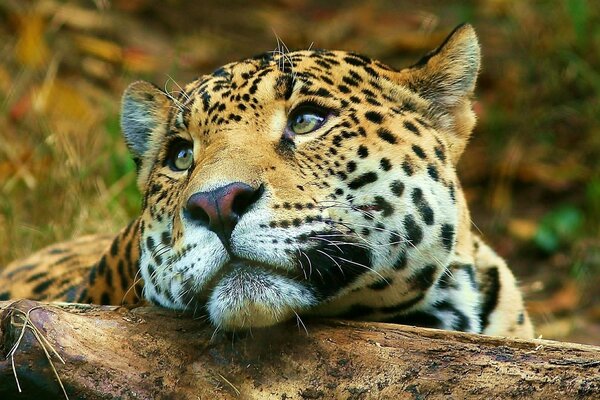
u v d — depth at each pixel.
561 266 16.25
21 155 14.42
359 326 6.80
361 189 7.18
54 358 6.36
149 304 7.56
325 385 6.55
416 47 20.75
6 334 6.38
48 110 16.11
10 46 18.39
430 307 7.75
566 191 18.09
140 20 21.09
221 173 6.59
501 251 16.66
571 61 18.48
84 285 9.62
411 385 6.37
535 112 18.86
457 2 22.19
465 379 6.28
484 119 18.81
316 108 7.39
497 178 18.14
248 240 6.48
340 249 6.92
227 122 7.28
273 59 7.85
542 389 6.09
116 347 6.63
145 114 8.91
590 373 6.07
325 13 22.66
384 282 7.29
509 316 8.75
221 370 6.69
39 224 13.16
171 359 6.68
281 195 6.72
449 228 7.60
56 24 19.19
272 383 6.62
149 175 8.43
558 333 14.09
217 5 22.42
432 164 7.64
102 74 18.42
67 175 13.31
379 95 7.82
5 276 11.10
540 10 20.11
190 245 6.61
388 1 22.98
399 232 7.27
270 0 23.25
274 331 6.77
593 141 18.50
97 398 6.43
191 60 19.67
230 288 6.53
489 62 19.80
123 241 9.02
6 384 6.32
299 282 6.71
